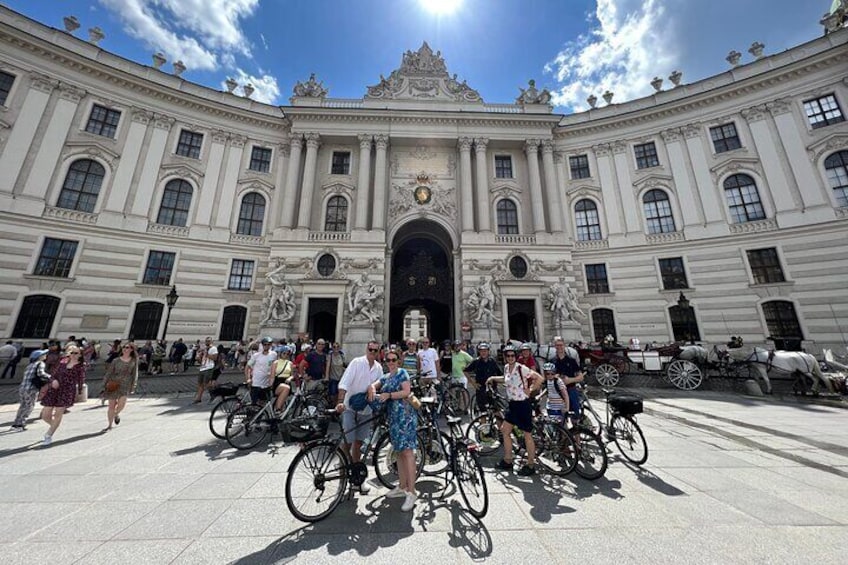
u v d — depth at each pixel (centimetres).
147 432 789
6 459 605
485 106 2961
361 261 2447
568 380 698
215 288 2403
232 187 2614
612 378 1478
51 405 694
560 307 2372
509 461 594
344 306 2347
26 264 1947
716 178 2445
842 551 344
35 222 1997
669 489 499
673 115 2658
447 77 3033
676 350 1503
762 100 2412
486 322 2319
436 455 553
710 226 2389
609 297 2536
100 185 2231
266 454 659
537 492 497
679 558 336
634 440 616
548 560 335
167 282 2303
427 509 445
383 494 492
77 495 468
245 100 2803
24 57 2125
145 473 551
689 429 827
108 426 830
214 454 651
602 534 380
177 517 412
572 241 2725
